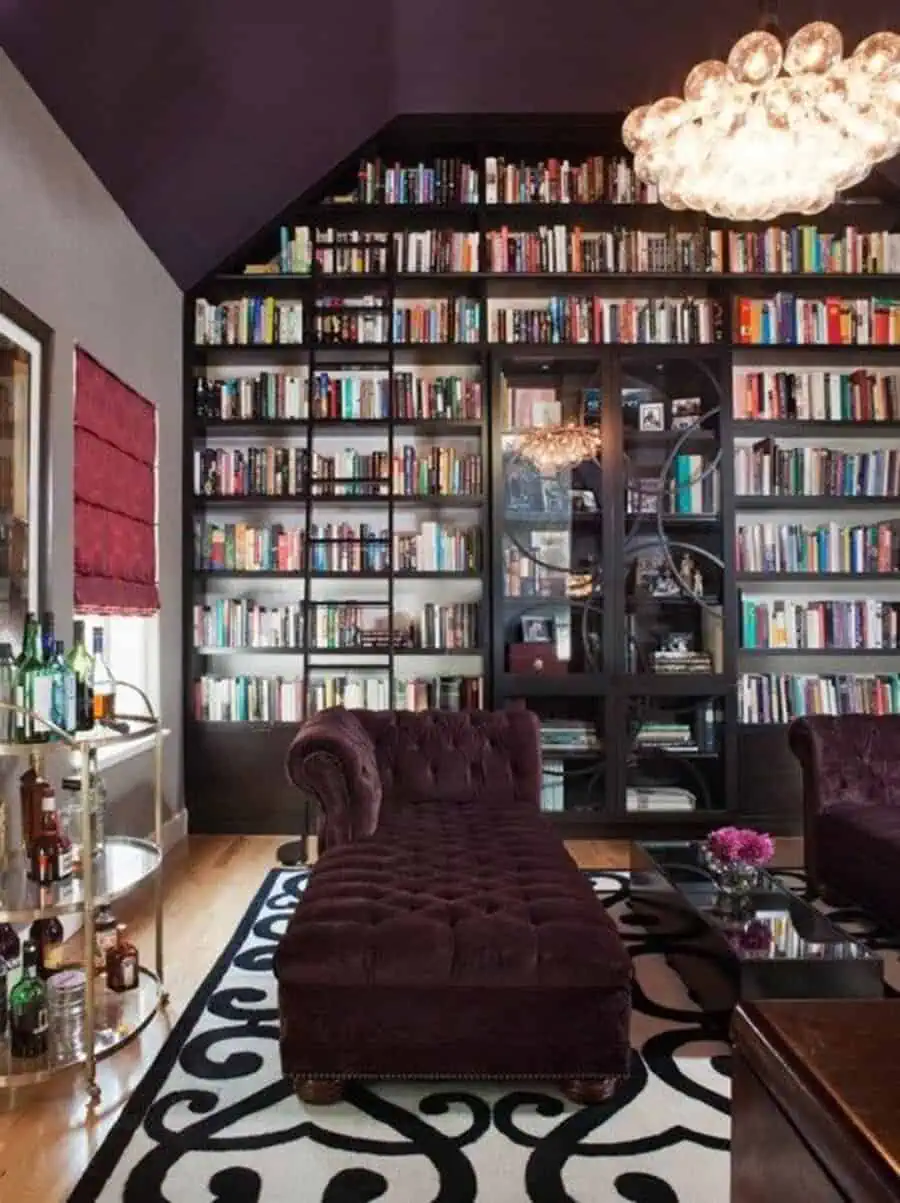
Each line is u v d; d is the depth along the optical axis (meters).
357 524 4.43
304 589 4.41
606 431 4.25
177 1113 1.88
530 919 1.98
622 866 3.74
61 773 2.74
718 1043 2.18
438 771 3.26
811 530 4.42
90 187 3.15
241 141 3.59
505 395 4.30
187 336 4.23
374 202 4.23
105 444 3.27
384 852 2.49
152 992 2.38
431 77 3.88
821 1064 0.85
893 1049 0.88
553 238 4.24
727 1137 1.79
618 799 4.21
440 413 4.27
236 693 4.24
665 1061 2.09
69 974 2.32
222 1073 2.04
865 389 4.34
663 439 4.32
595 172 4.26
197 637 4.25
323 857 2.49
